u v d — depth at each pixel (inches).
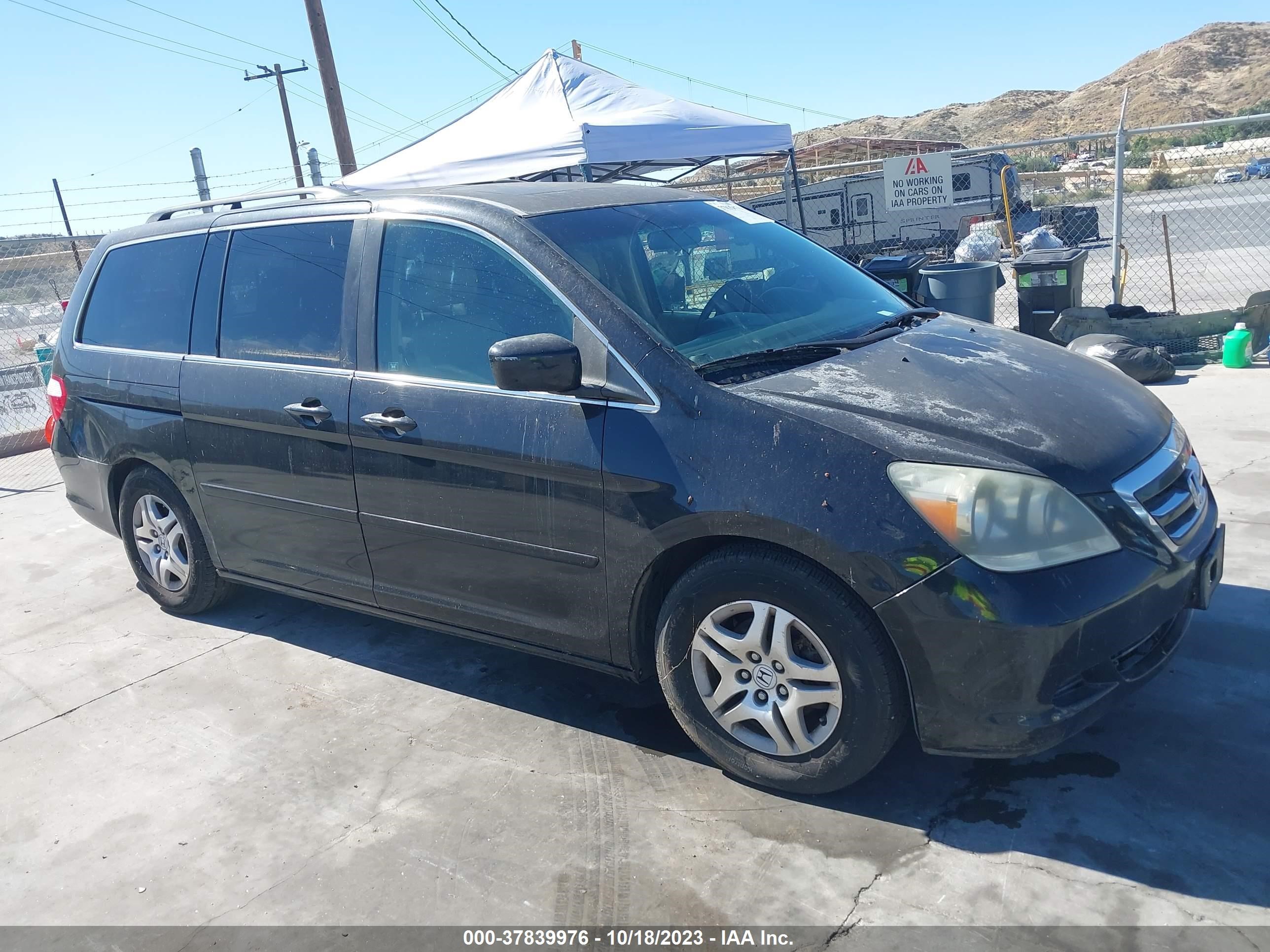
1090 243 778.8
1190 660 136.4
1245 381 281.1
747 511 105.0
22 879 112.6
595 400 116.5
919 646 99.3
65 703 154.4
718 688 114.7
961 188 846.5
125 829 120.2
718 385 111.6
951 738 101.3
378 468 135.6
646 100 368.8
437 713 141.6
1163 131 329.1
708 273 137.7
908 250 830.5
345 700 147.8
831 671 105.5
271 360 148.9
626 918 97.6
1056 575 97.6
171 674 161.3
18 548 239.6
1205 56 5659.5
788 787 112.7
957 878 99.0
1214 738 118.3
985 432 104.0
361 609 150.6
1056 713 98.9
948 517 97.8
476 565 130.6
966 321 148.9
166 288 168.1
